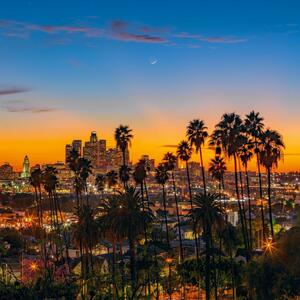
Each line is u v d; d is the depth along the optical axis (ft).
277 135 283.18
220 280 260.83
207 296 229.04
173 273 267.39
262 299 153.17
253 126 284.61
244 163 303.89
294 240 151.02
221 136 279.49
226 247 293.23
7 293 107.96
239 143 275.18
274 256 152.97
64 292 113.19
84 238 256.32
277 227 448.65
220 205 238.07
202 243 427.33
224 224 237.04
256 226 428.15
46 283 111.14
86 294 116.26
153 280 228.02
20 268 278.05
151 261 258.78
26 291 110.11
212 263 261.44
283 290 146.41
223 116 280.10
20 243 462.19
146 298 120.98
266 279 152.56
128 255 341.41
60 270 208.23
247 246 270.67
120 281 155.22
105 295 117.50
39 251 430.20
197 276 262.47
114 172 405.39
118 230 238.68
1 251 158.10
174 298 259.39
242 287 238.68
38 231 533.14
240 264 261.44
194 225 234.79
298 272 145.59
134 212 239.50
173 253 322.96
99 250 379.76
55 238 420.36
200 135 317.63
